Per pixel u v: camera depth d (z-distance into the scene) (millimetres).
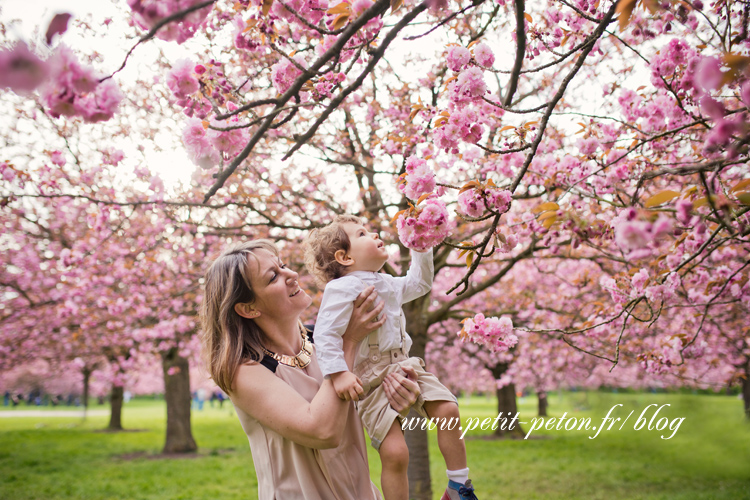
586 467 9742
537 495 7715
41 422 21453
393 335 1980
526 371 12180
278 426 1541
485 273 9094
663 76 2504
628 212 1361
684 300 4480
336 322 1690
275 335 1780
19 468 10250
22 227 7199
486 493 7938
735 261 4727
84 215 7750
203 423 21438
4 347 8312
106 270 7004
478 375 16719
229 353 1644
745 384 9867
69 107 1301
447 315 6512
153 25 1364
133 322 7637
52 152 5590
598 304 4273
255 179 6055
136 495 7898
